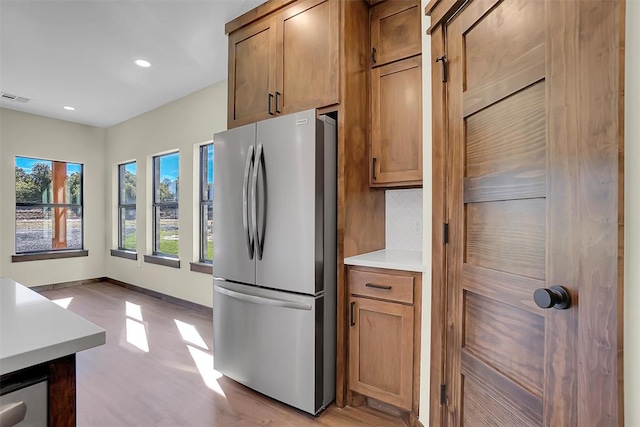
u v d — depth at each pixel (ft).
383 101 6.88
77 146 16.17
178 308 12.62
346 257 6.40
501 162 3.61
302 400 6.01
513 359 3.45
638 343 2.25
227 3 7.11
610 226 2.40
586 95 2.59
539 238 3.11
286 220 6.14
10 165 14.12
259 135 6.50
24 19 7.50
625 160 2.34
